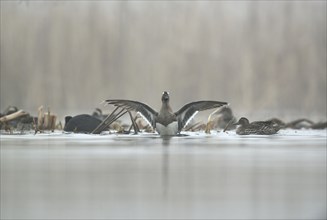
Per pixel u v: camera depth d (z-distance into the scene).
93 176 10.30
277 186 9.34
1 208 7.79
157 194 8.68
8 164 11.84
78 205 7.96
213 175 10.38
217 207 7.86
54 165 11.66
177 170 10.99
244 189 9.09
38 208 7.81
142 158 12.86
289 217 7.33
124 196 8.55
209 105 18.64
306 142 17.06
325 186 9.32
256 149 14.96
